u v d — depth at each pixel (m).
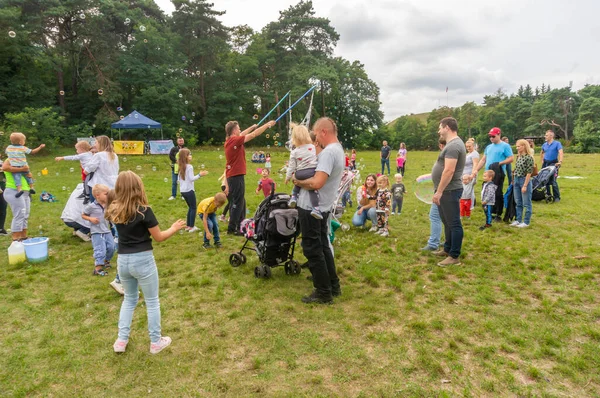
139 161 18.06
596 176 13.59
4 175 5.90
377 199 5.92
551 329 3.00
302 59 38.16
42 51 25.67
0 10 23.09
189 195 5.91
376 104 46.47
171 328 3.11
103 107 28.20
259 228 4.09
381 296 3.69
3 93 24.81
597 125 52.88
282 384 2.40
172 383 2.43
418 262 4.68
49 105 26.97
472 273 4.24
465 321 3.16
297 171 3.47
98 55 27.58
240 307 3.48
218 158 20.98
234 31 40.75
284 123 39.28
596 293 3.67
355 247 5.29
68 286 4.03
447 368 2.54
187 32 34.34
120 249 2.68
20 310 3.49
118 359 2.70
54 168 15.51
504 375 2.44
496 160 6.65
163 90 29.94
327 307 3.43
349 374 2.49
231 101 35.94
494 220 6.75
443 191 4.43
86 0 26.25
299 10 40.41
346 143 46.09
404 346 2.79
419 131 74.25
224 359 2.68
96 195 4.16
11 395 2.33
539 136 68.31
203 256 4.95
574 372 2.45
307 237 3.42
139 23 29.23
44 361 2.70
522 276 4.07
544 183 8.46
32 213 7.50
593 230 5.99
